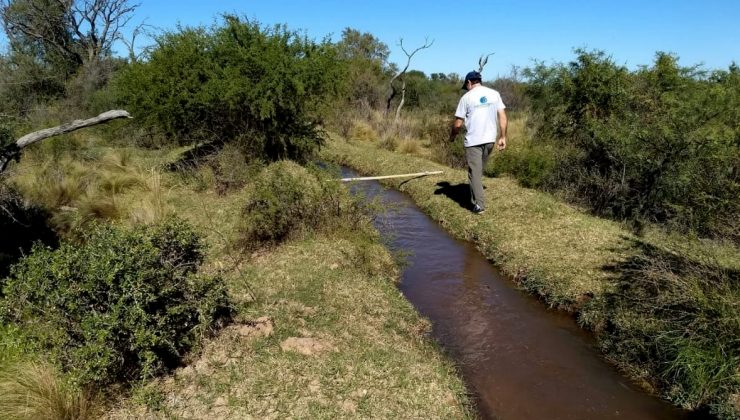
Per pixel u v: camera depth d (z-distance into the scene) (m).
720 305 4.23
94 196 8.05
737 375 3.78
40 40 22.92
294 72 9.69
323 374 3.80
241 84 9.38
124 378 3.61
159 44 10.07
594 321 5.05
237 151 9.27
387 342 4.48
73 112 15.62
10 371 3.44
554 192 9.37
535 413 3.96
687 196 6.82
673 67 10.83
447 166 12.63
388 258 6.56
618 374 4.42
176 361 3.84
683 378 4.10
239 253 6.12
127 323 3.45
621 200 8.05
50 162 9.55
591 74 11.08
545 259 6.29
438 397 3.77
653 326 4.54
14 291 3.57
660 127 7.95
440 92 27.92
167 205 7.91
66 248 3.81
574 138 10.77
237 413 3.38
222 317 4.35
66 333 3.48
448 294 5.86
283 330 4.30
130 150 12.31
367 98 22.89
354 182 11.01
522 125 15.27
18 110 15.70
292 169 8.54
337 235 6.61
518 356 4.68
